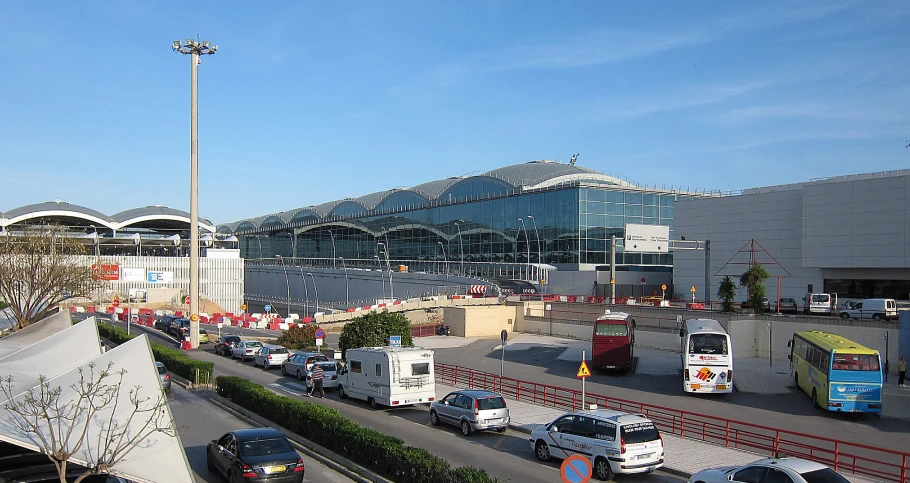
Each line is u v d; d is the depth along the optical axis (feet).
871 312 152.15
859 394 79.92
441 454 60.03
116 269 217.56
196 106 140.97
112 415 38.34
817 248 198.70
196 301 152.15
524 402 87.97
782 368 119.85
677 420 76.18
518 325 194.80
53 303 156.35
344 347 115.85
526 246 301.63
